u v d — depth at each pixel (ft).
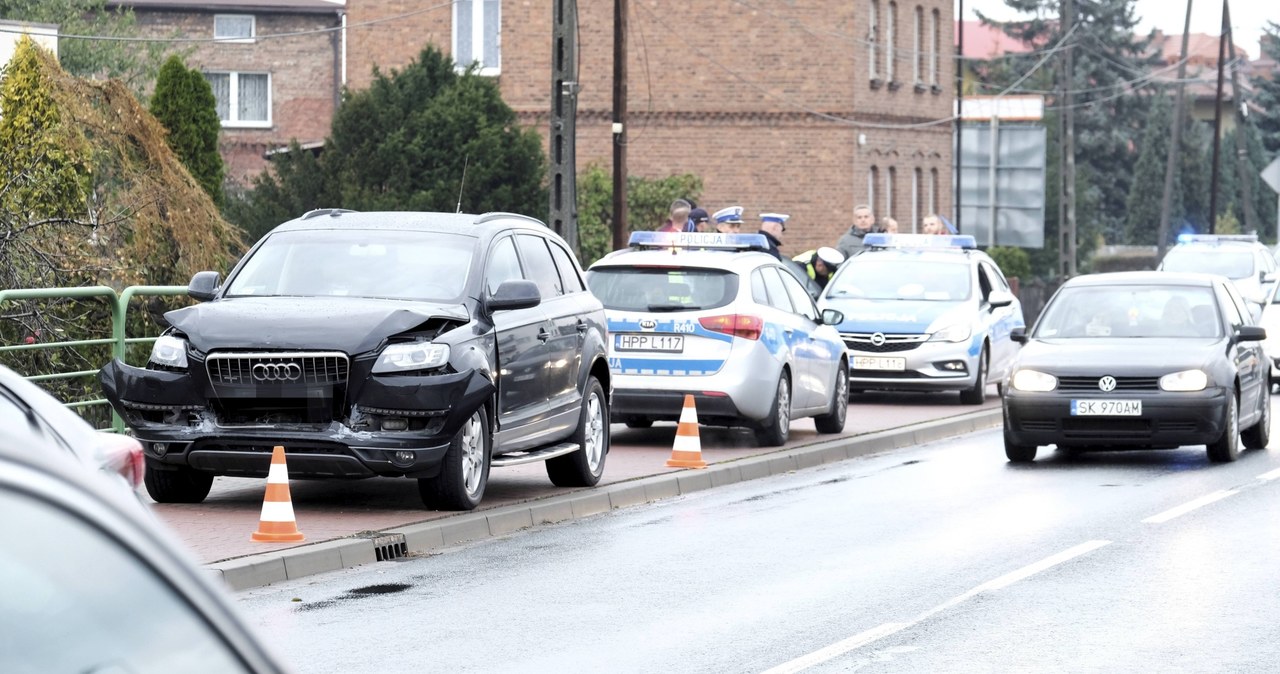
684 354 145.48
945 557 95.35
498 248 114.83
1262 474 137.80
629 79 412.57
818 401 161.17
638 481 125.70
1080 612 78.89
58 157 162.50
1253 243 333.21
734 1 407.23
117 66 417.90
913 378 200.23
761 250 164.76
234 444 102.01
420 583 87.51
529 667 67.21
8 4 408.26
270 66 497.87
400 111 328.90
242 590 85.40
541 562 94.38
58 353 136.56
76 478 17.81
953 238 220.43
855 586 86.02
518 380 111.45
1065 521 110.22
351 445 100.89
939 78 459.32
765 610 79.61
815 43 404.98
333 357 101.45
